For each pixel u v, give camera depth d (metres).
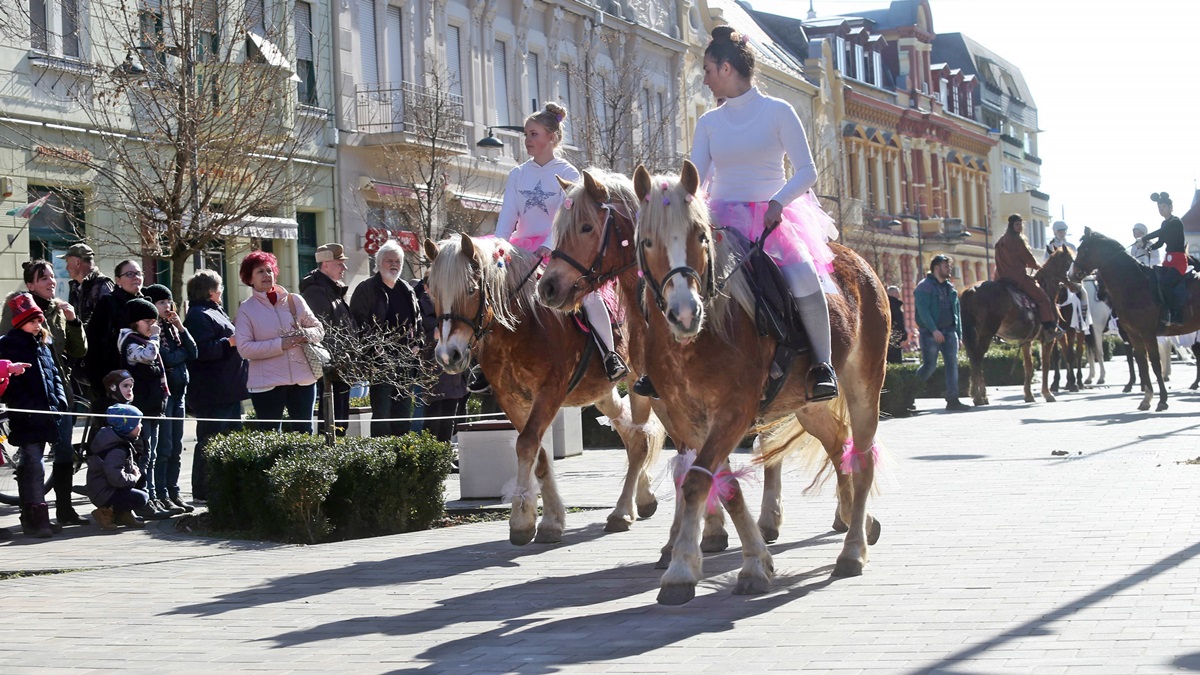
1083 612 6.57
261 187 19.48
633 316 8.14
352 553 9.66
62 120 22.28
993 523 9.60
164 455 12.24
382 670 6.11
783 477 13.49
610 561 8.91
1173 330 20.80
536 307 9.56
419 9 32.28
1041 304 24.14
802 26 64.88
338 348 12.85
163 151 20.28
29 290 12.27
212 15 19.02
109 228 22.47
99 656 6.58
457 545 9.89
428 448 11.11
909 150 70.12
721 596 7.46
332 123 29.30
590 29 39.31
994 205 85.00
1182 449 14.30
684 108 44.56
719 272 7.17
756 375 7.29
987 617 6.57
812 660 5.89
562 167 10.17
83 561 9.59
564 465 16.00
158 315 12.26
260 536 10.55
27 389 11.01
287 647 6.64
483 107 34.62
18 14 21.45
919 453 15.35
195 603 7.89
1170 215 20.64
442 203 28.50
